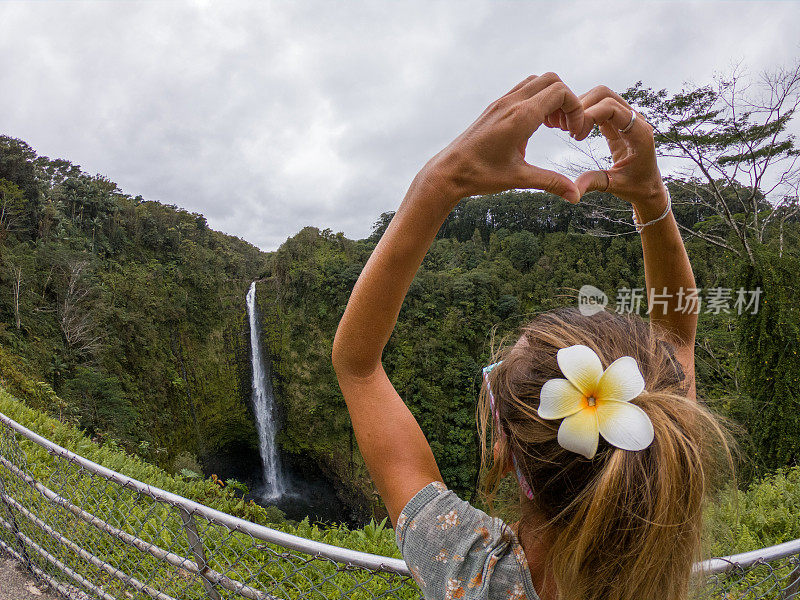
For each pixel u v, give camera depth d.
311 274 40.69
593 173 0.59
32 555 2.47
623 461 0.47
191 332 40.09
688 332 0.79
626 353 0.57
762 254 10.11
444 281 42.47
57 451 2.12
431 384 38.66
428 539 0.60
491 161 0.46
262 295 42.59
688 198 13.88
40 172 42.28
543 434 0.52
